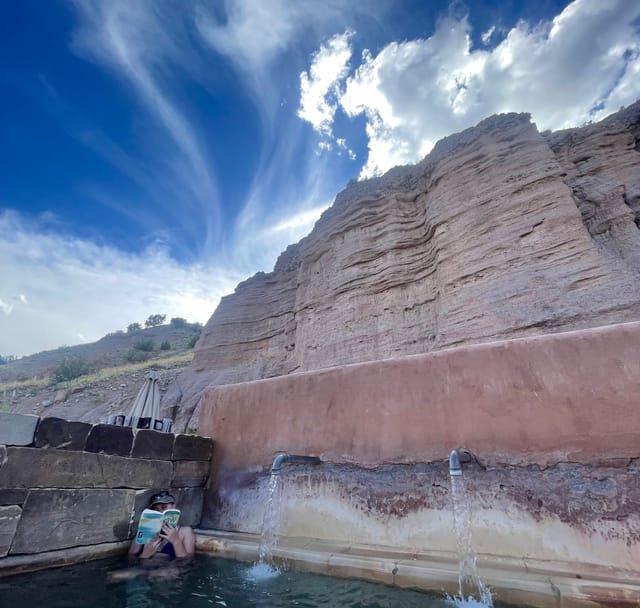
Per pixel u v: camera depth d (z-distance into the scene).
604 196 12.02
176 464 4.45
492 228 12.76
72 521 3.38
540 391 3.06
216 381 20.50
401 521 3.29
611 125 13.95
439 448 3.34
